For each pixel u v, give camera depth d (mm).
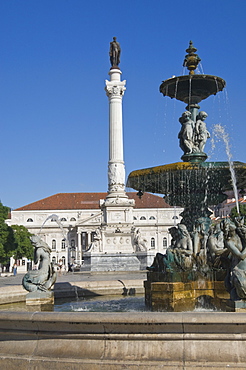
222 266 8836
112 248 49812
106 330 5523
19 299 11078
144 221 101625
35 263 8992
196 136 9859
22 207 108188
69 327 5613
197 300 8664
